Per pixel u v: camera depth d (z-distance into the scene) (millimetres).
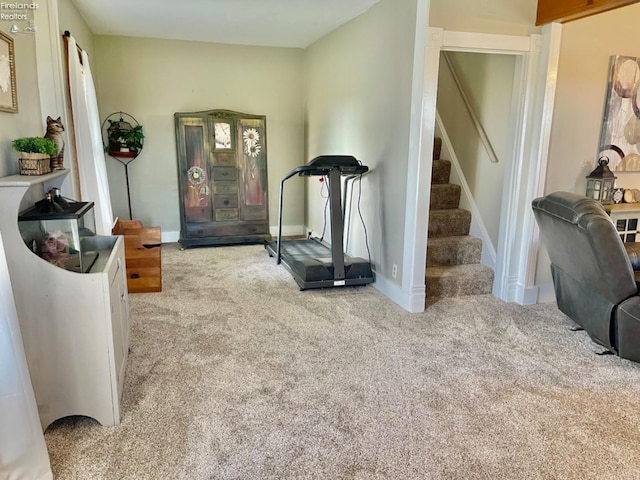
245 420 2148
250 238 5773
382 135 3922
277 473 1807
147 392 2373
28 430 1688
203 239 5613
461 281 3918
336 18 4457
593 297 2861
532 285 3768
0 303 1593
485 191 4188
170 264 4871
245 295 3902
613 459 1918
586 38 3465
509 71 3803
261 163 5668
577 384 2518
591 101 3613
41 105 3047
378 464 1865
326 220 5488
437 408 2266
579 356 2850
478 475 1812
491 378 2566
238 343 2969
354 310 3586
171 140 5750
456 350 2906
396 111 3641
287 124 6211
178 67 5625
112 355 2021
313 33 5156
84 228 2455
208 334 3104
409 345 2971
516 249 3768
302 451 1938
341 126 4891
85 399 2045
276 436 2033
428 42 3152
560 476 1815
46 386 1994
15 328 1640
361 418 2174
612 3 2818
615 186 3908
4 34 2303
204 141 5441
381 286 4051
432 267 4121
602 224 2516
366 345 2963
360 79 4324
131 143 5457
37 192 2635
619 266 2551
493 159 4000
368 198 4293
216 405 2268
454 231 4395
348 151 4734
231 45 5766
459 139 4539
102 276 1944
